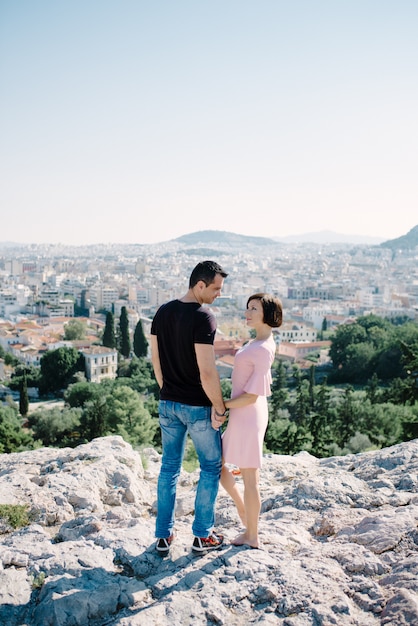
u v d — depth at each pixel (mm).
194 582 4879
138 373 97688
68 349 101375
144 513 7809
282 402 69750
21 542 5809
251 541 5504
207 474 5375
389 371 97438
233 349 116438
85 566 5164
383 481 7168
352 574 4957
